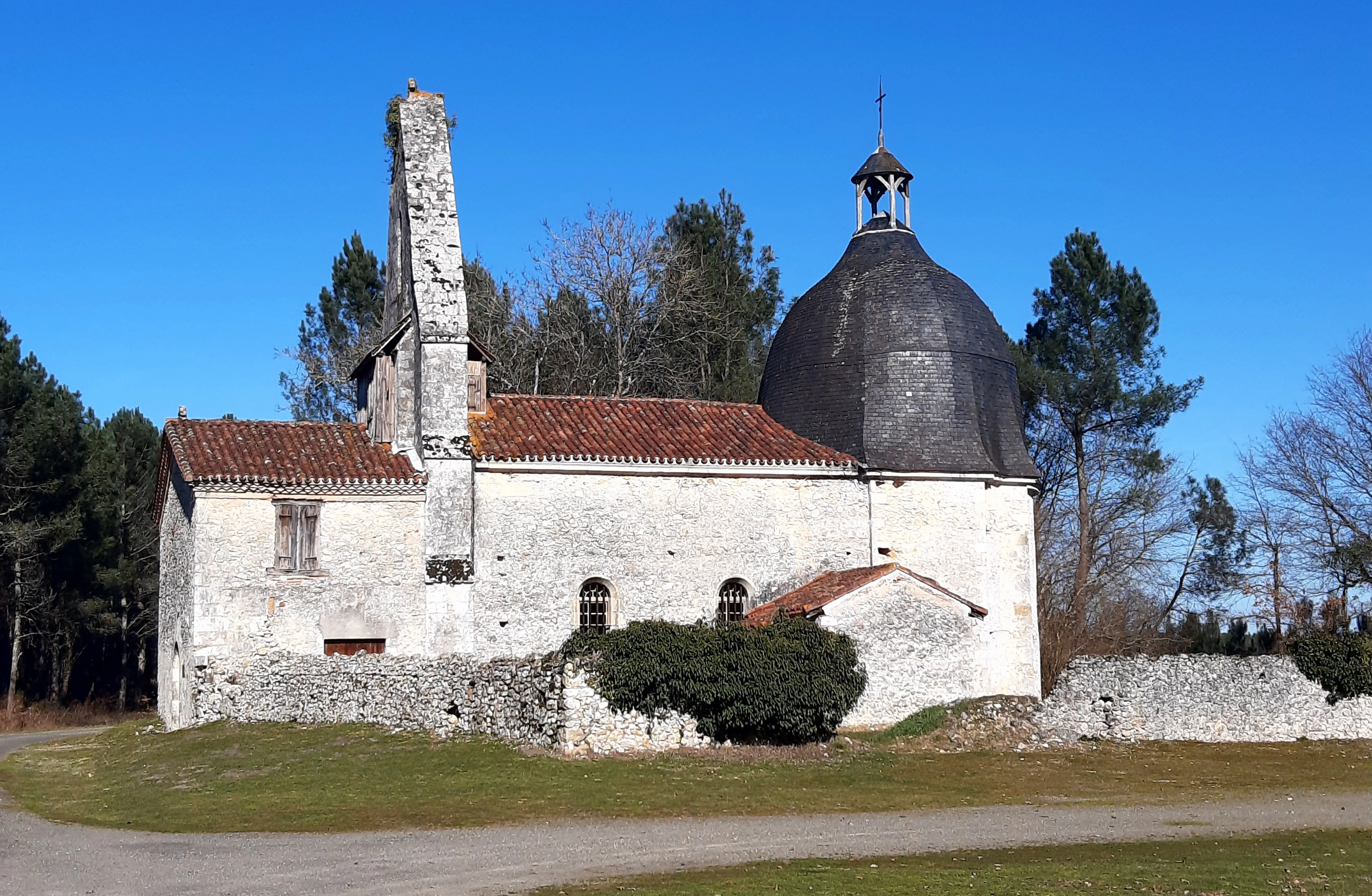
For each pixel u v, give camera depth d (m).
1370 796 25.05
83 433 54.25
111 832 19.59
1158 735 32.38
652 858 17.17
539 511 32.19
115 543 55.78
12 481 49.72
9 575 52.09
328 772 23.73
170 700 34.97
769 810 21.36
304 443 32.62
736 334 53.88
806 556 33.59
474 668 27.30
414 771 23.45
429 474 31.44
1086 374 51.25
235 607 30.20
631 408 35.72
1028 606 34.75
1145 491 53.50
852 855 17.59
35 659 58.84
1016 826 20.36
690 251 54.88
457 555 31.34
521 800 21.36
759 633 26.69
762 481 33.66
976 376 35.28
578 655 25.03
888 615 30.30
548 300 52.62
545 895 14.82
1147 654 51.84
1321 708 33.97
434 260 32.91
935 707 30.27
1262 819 21.72
